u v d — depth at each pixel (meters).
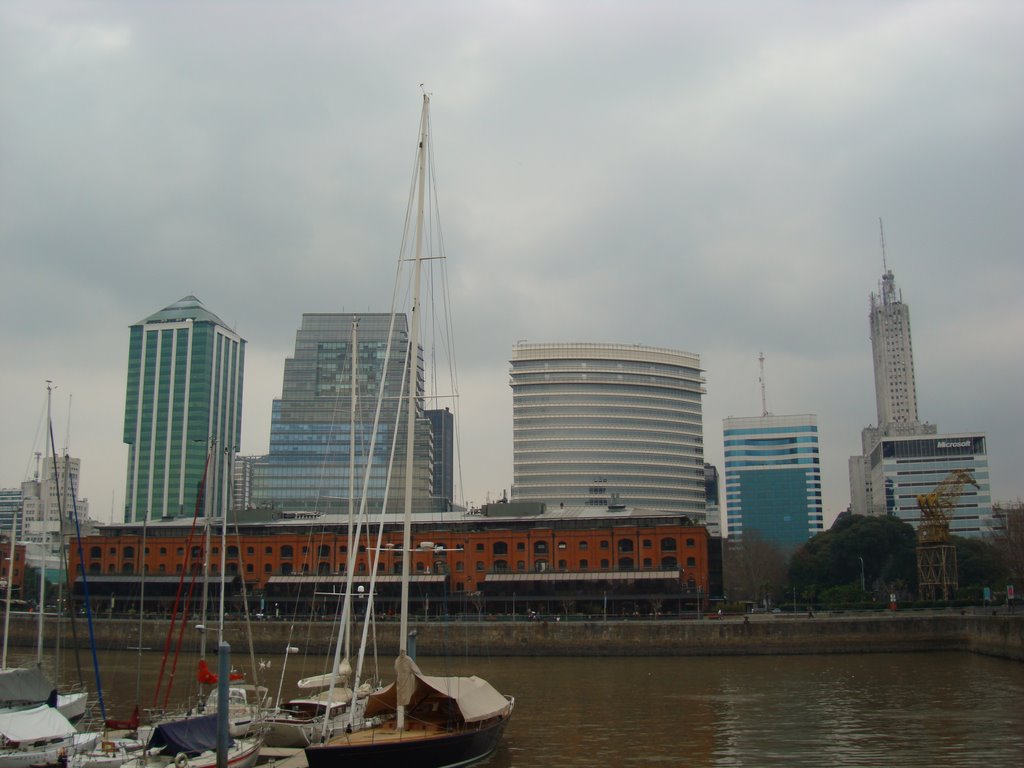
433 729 48.81
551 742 57.72
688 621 121.50
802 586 186.50
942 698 75.75
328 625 127.94
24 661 106.12
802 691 81.88
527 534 152.12
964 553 178.62
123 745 46.66
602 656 120.88
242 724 55.16
